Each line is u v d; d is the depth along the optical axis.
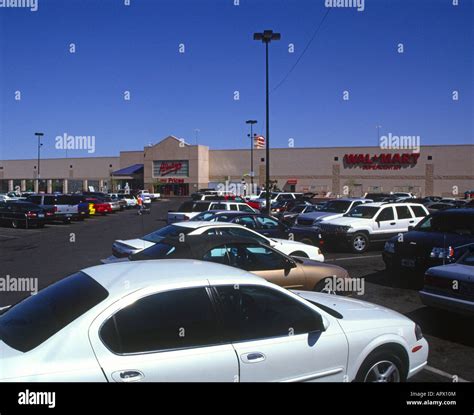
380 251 16.02
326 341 3.93
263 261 7.43
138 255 7.48
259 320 3.83
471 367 5.58
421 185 60.06
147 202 46.12
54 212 26.64
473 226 10.02
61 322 3.24
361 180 62.94
